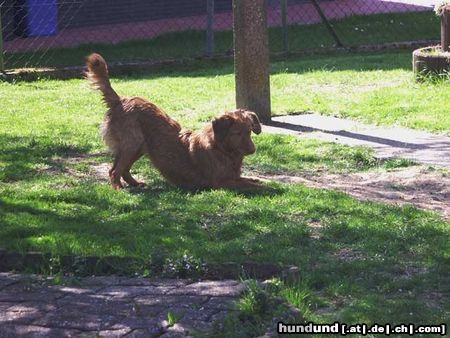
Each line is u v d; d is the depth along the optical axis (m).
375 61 18.64
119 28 23.52
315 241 7.58
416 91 14.81
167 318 5.86
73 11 23.02
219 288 6.44
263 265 6.82
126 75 18.34
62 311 6.06
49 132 12.45
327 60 19.14
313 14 25.56
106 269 7.06
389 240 7.54
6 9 21.64
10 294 6.46
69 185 9.70
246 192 9.20
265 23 12.96
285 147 11.41
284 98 14.88
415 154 11.06
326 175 10.24
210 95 15.29
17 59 19.30
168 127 9.70
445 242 7.46
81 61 19.17
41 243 7.51
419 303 6.18
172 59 19.11
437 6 16.33
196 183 9.54
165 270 6.89
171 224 8.10
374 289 6.50
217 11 25.92
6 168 10.41
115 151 9.70
